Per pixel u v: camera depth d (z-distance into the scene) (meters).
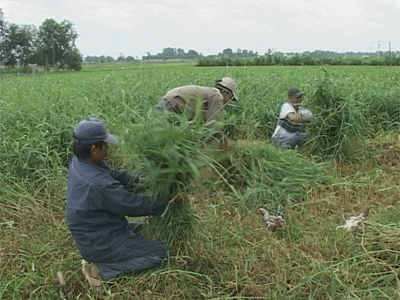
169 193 3.51
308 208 4.78
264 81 10.20
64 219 4.59
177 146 3.34
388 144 6.65
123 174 3.73
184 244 3.67
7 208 4.84
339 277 3.47
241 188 5.14
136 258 3.56
